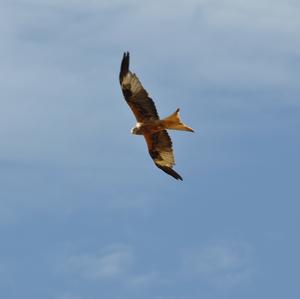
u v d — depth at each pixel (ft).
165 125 300.81
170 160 305.32
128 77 301.43
